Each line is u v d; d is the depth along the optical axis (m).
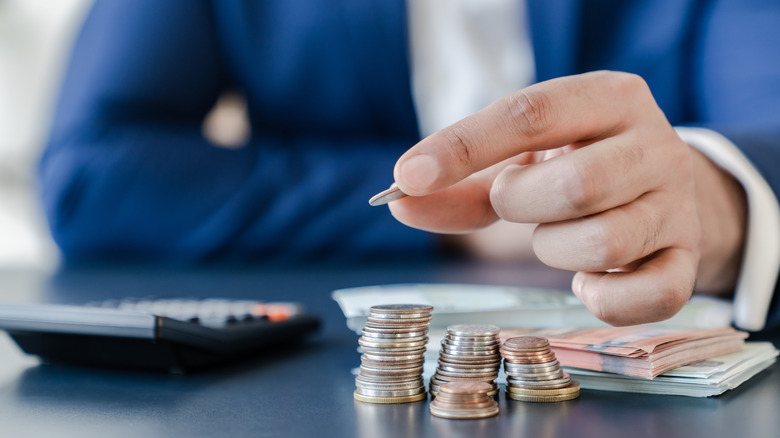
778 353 0.52
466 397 0.38
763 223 0.67
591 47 1.65
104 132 1.55
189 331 0.49
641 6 1.60
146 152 1.50
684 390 0.41
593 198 0.44
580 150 0.46
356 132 1.91
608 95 0.48
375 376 0.42
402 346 0.42
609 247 0.45
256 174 1.52
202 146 1.55
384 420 0.37
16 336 0.53
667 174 0.48
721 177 0.72
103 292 1.03
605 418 0.37
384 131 1.92
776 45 1.33
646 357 0.42
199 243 1.48
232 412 0.39
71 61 1.71
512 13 1.88
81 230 1.51
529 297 0.64
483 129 0.46
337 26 1.82
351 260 1.50
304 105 1.87
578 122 0.47
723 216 0.68
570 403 0.40
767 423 0.35
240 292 1.01
